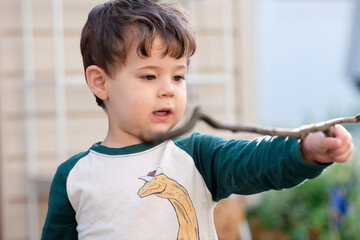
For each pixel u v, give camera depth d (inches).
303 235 201.2
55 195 90.2
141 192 83.4
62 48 209.3
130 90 85.5
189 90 208.2
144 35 83.7
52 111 210.4
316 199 211.5
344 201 201.2
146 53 83.7
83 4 212.1
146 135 58.0
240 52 216.7
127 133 88.6
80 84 211.0
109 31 88.0
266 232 207.2
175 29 85.7
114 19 88.8
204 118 60.6
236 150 82.0
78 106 211.3
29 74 208.8
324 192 210.8
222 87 214.2
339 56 339.3
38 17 210.1
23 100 209.8
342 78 337.7
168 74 85.2
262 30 327.3
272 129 65.9
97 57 89.8
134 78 85.4
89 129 212.2
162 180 84.0
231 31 216.2
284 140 74.6
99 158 88.4
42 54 210.2
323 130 67.1
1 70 205.0
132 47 85.2
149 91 84.7
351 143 67.2
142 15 86.7
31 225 207.9
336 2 339.3
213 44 214.2
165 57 84.5
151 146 87.2
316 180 212.4
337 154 66.8
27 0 208.8
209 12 214.1
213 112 213.2
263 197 213.9
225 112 214.1
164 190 83.6
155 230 81.4
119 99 87.4
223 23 214.5
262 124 303.3
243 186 80.1
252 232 208.2
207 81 211.3
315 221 203.2
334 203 201.0
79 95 211.5
